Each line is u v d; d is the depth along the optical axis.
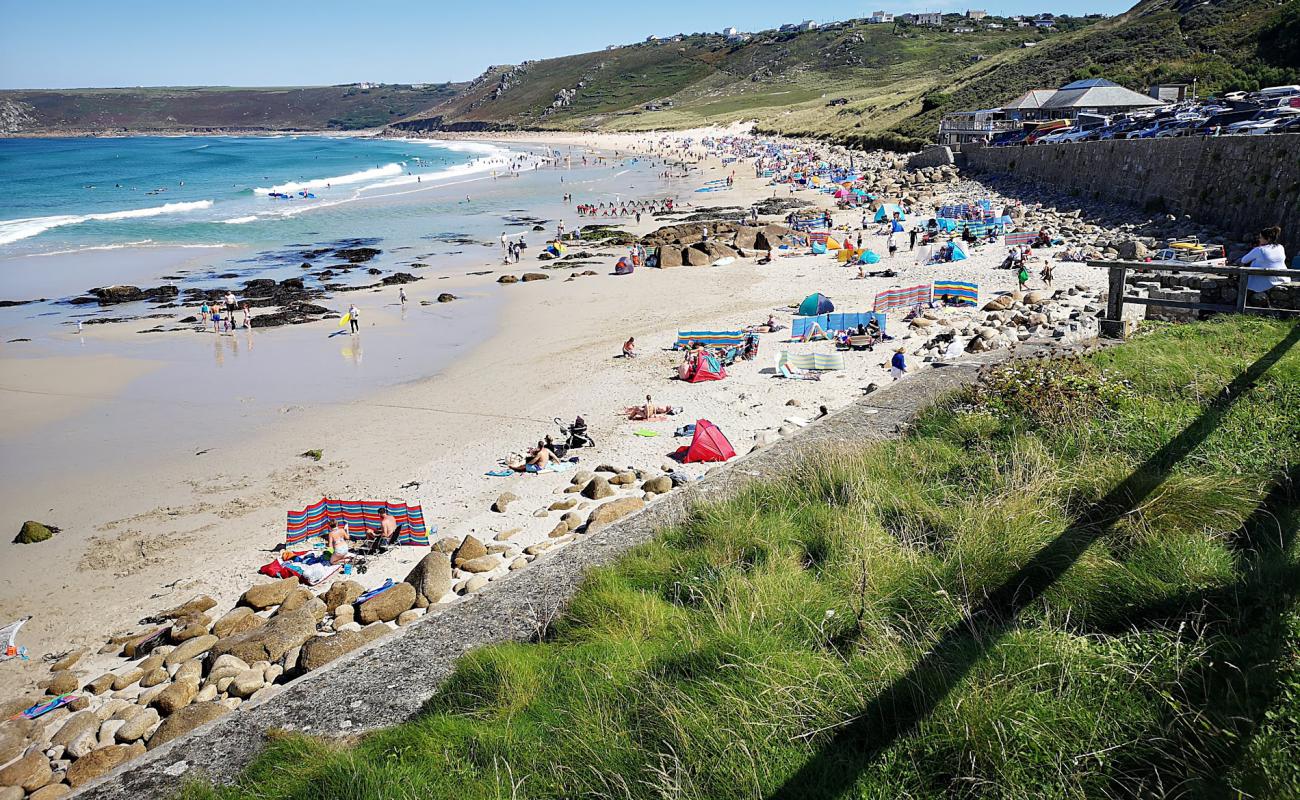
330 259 47.22
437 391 22.94
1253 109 41.00
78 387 24.02
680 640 5.49
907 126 93.44
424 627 6.90
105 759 8.70
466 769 4.48
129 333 30.58
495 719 4.95
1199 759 3.46
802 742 4.12
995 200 50.88
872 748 4.03
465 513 15.16
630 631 5.76
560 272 41.81
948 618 5.11
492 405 21.48
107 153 175.50
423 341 28.78
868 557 5.89
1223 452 7.05
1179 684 3.92
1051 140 53.91
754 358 24.20
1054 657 4.30
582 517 14.25
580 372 24.00
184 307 35.00
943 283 28.16
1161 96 61.75
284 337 29.72
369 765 4.66
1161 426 7.80
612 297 35.16
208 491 16.84
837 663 4.74
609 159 135.50
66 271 43.69
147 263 46.16
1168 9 89.75
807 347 25.03
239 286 39.72
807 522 7.24
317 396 22.86
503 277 39.31
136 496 16.69
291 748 5.18
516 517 14.77
